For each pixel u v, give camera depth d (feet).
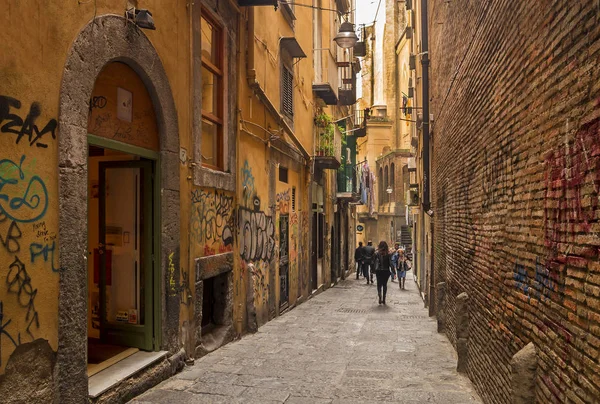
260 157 36.96
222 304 29.94
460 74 25.16
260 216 36.78
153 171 22.03
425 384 21.80
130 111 20.22
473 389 21.01
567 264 10.59
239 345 29.30
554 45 11.32
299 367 24.39
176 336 22.91
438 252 39.11
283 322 38.70
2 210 13.26
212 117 28.66
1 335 13.17
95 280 22.65
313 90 60.85
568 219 10.55
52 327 14.88
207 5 27.09
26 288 13.97
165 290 22.11
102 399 17.08
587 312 9.55
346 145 84.69
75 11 16.01
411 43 79.66
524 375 12.66
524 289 13.76
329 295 61.21
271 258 39.93
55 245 15.03
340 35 44.75
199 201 25.86
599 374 8.98
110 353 21.07
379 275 51.65
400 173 138.92
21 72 13.87
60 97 15.30
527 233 13.51
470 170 22.52
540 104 12.35
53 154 15.03
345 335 33.53
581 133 9.81
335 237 80.84
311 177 57.26
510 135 15.19
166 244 22.17
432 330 35.99
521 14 13.88
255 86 34.22
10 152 13.51
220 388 20.53
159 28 21.63
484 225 19.25
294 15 47.83
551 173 11.59
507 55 15.46
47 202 14.76
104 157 22.44
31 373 14.10
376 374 23.38
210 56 28.91
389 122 150.82
